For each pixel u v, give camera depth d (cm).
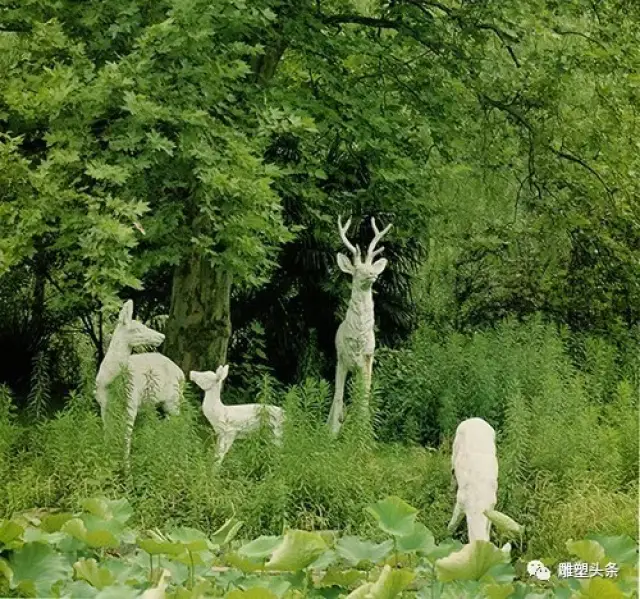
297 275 1992
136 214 1264
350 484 1248
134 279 1249
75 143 1287
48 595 582
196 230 1460
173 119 1319
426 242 1997
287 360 2006
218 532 698
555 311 2184
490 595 591
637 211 2023
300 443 1305
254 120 1434
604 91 1803
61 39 1325
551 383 1556
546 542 1143
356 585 746
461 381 1725
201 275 1717
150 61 1302
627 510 1166
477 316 2236
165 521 1201
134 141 1299
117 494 1230
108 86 1280
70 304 1361
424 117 1759
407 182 1736
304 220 1902
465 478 1142
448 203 2161
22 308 2020
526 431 1324
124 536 695
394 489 1281
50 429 1362
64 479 1267
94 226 1245
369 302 1574
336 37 1678
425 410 1700
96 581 596
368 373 1589
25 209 1252
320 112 1584
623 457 1363
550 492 1224
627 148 1852
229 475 1303
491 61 1867
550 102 1833
